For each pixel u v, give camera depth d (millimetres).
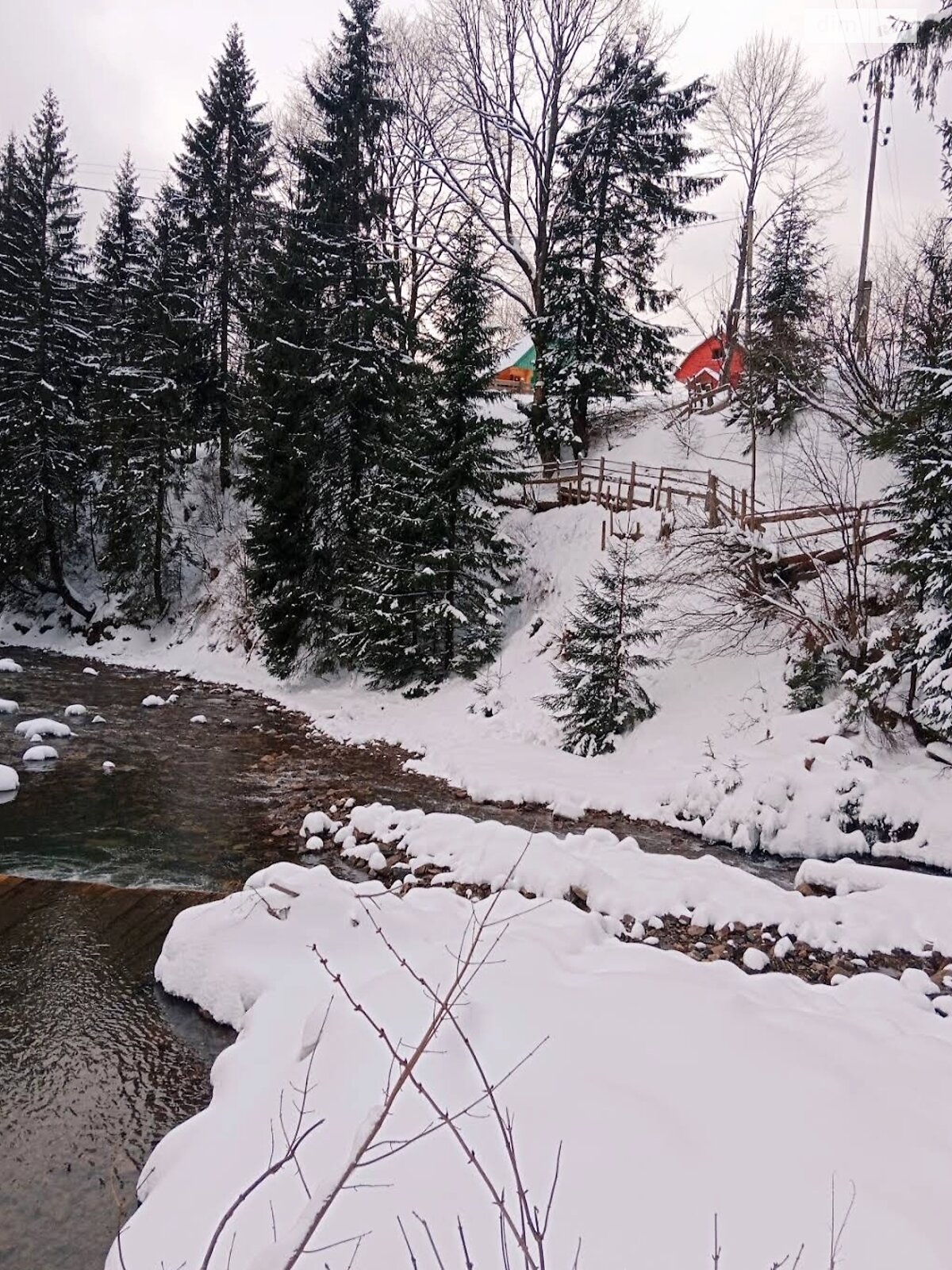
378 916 6516
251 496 23234
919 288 17703
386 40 28891
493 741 15570
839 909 7832
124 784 12859
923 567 11766
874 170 26562
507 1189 3098
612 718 14641
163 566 28750
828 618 14164
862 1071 4012
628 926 7500
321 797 12523
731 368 28516
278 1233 3082
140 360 28828
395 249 27109
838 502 17531
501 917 6414
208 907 6719
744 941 7352
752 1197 3029
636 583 15281
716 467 24484
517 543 21344
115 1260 3281
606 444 28469
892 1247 2752
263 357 22203
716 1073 3914
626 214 23875
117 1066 5316
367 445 21859
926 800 11016
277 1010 5301
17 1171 4332
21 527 28422
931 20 13664
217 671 24250
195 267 30219
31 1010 5941
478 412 19156
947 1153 3311
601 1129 3457
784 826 10875
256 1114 4066
